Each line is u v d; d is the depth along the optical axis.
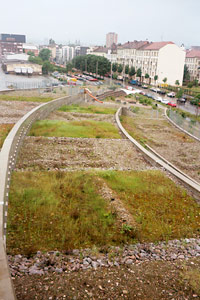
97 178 15.81
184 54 92.88
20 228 10.26
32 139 23.19
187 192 15.37
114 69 115.06
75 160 19.81
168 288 7.73
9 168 14.50
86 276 7.93
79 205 12.67
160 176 17.31
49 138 23.89
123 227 10.98
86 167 18.50
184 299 7.35
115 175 16.77
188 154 26.38
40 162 18.20
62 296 7.00
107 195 13.73
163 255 9.58
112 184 15.47
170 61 93.00
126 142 25.42
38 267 8.12
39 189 13.60
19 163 17.77
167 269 8.68
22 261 8.37
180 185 16.27
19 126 21.06
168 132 35.41
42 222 10.87
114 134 28.47
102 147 23.22
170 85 94.25
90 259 8.83
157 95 77.06
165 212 13.01
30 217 11.12
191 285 7.92
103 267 8.48
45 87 58.12
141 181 16.31
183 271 8.62
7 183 12.73
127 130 32.72
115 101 63.00
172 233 11.30
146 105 61.19
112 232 10.82
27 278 7.55
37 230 10.32
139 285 7.75
